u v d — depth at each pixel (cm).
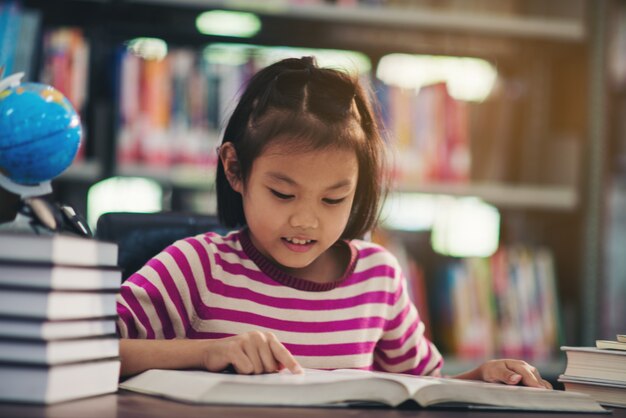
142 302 123
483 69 266
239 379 84
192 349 100
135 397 85
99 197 240
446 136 259
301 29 254
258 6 241
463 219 270
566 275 264
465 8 263
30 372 76
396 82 261
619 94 261
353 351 134
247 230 139
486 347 254
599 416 91
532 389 96
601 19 261
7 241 77
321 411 80
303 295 134
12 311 77
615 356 105
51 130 89
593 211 258
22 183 93
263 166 116
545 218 273
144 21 245
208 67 243
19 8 232
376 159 130
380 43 256
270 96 121
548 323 259
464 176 259
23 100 90
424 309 253
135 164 237
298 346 131
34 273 77
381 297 141
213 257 132
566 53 266
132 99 238
